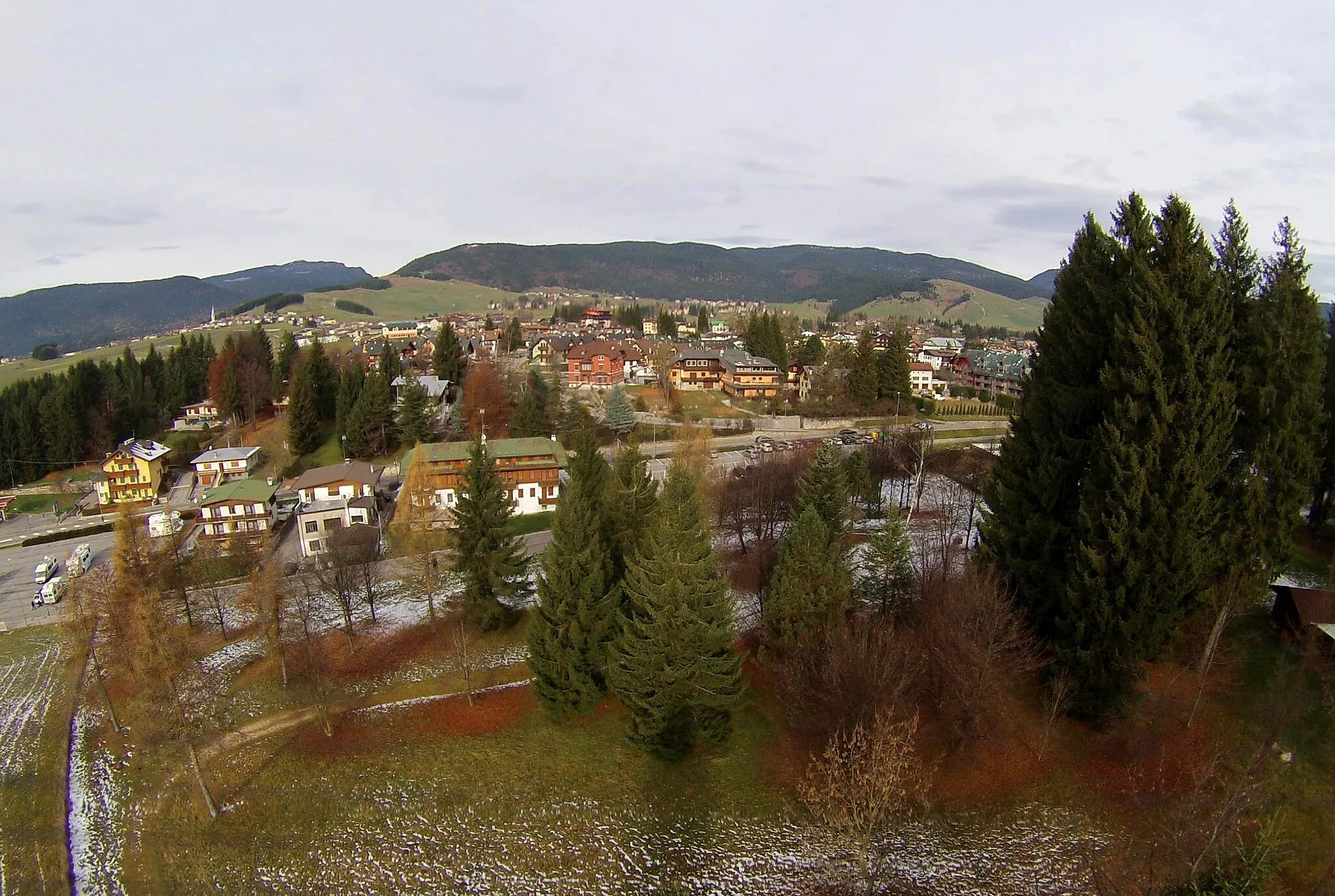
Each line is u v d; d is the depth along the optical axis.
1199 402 30.75
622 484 45.94
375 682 45.47
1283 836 26.06
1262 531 33.03
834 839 30.20
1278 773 28.67
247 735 41.16
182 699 40.06
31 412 107.50
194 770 36.22
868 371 116.50
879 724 27.31
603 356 139.25
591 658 38.44
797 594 37.25
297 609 53.72
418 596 57.25
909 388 117.81
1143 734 32.28
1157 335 32.00
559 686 38.59
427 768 36.62
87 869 32.53
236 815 34.50
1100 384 34.34
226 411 118.31
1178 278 32.12
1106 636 32.22
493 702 41.81
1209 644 32.62
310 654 46.03
